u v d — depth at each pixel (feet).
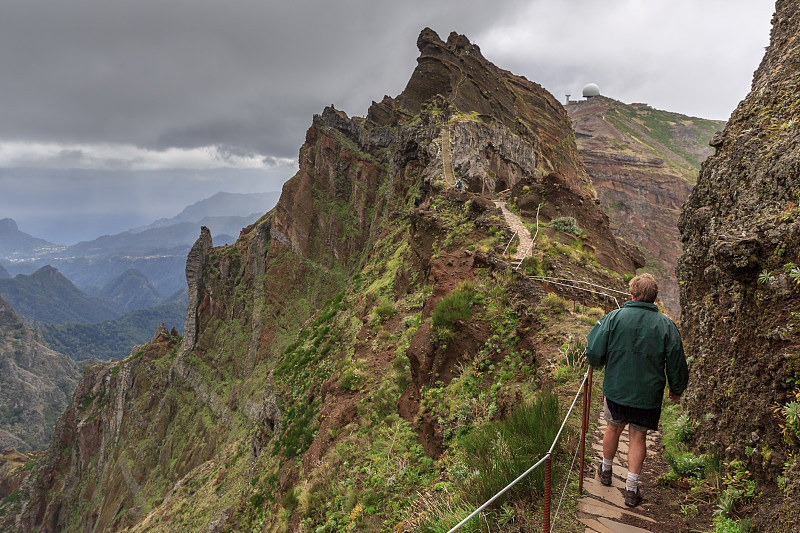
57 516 487.20
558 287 66.80
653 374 17.56
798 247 15.85
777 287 16.22
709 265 22.99
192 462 358.23
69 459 521.24
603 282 77.87
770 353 16.33
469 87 325.83
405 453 43.86
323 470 52.16
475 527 19.20
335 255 453.99
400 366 62.59
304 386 121.39
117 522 366.22
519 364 41.22
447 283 64.18
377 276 159.74
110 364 549.54
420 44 357.41
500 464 21.88
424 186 205.05
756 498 15.72
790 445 14.80
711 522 16.05
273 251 462.60
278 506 72.28
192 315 481.46
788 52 37.19
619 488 19.24
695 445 21.12
